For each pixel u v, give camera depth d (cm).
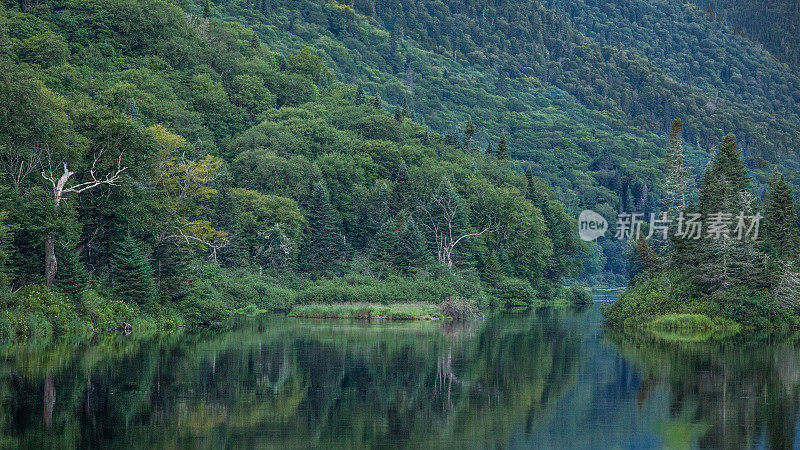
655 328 6831
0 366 3922
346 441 2636
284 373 3959
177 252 6719
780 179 7744
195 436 2642
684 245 7431
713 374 4056
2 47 6919
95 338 5238
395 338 5778
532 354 4847
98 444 2511
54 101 6247
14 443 2506
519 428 2856
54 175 5947
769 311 6806
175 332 6022
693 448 2580
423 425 2886
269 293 9206
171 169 8006
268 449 2511
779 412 3123
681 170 8881
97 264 6694
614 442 2669
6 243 5228
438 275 9969
